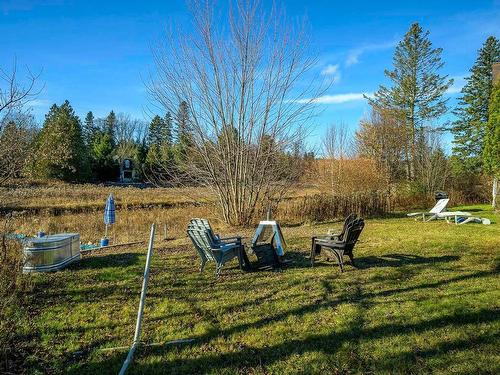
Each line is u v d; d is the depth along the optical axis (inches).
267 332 162.4
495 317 171.6
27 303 199.9
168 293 218.7
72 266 286.5
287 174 578.9
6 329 152.6
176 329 167.6
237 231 494.0
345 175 852.6
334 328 164.6
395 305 190.1
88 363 138.4
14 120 305.7
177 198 957.2
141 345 152.2
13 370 134.1
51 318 179.9
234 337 158.7
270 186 568.4
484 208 768.9
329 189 842.2
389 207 741.3
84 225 564.1
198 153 542.9
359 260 298.2
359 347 146.7
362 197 643.5
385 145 980.6
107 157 2015.3
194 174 553.0
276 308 191.0
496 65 802.8
